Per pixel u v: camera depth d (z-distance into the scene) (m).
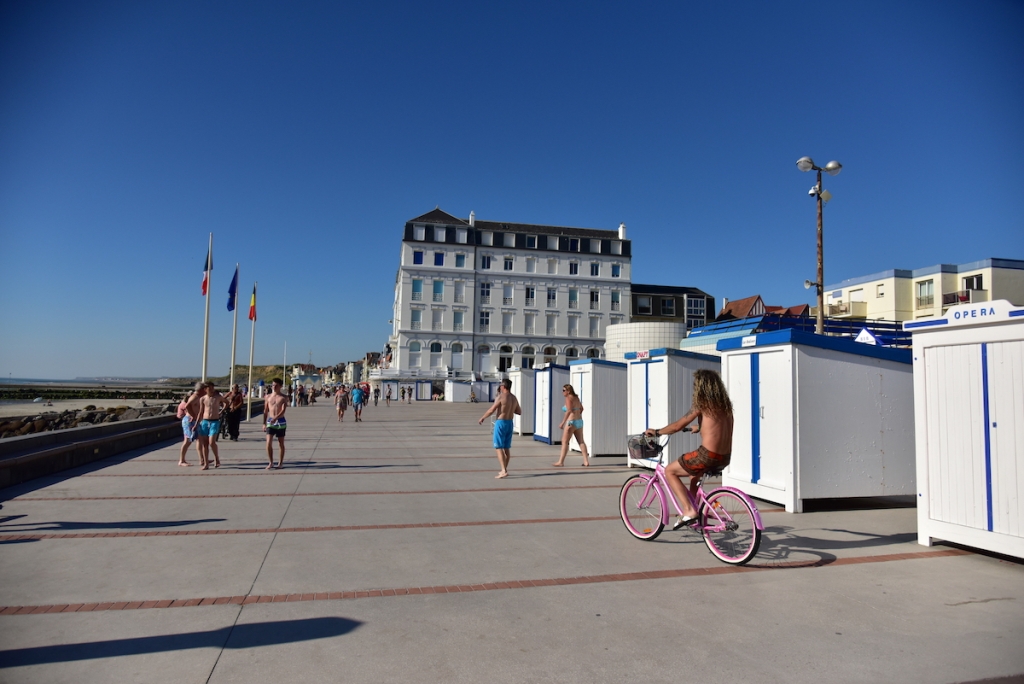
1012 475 5.57
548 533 6.89
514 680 3.49
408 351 71.25
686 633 4.16
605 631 4.18
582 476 11.26
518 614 4.48
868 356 8.38
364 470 11.96
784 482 8.10
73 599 4.67
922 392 6.42
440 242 72.25
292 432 22.44
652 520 6.55
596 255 75.94
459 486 10.07
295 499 8.82
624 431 14.70
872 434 8.34
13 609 4.46
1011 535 5.57
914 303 44.53
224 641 3.95
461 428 25.02
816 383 8.12
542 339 73.94
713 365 11.83
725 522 5.76
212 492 9.34
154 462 13.06
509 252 74.12
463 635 4.09
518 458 14.16
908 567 5.66
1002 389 5.68
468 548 6.24
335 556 5.89
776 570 5.57
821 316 16.02
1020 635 4.15
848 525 7.30
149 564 5.58
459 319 72.38
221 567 5.51
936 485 6.26
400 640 4.00
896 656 3.83
